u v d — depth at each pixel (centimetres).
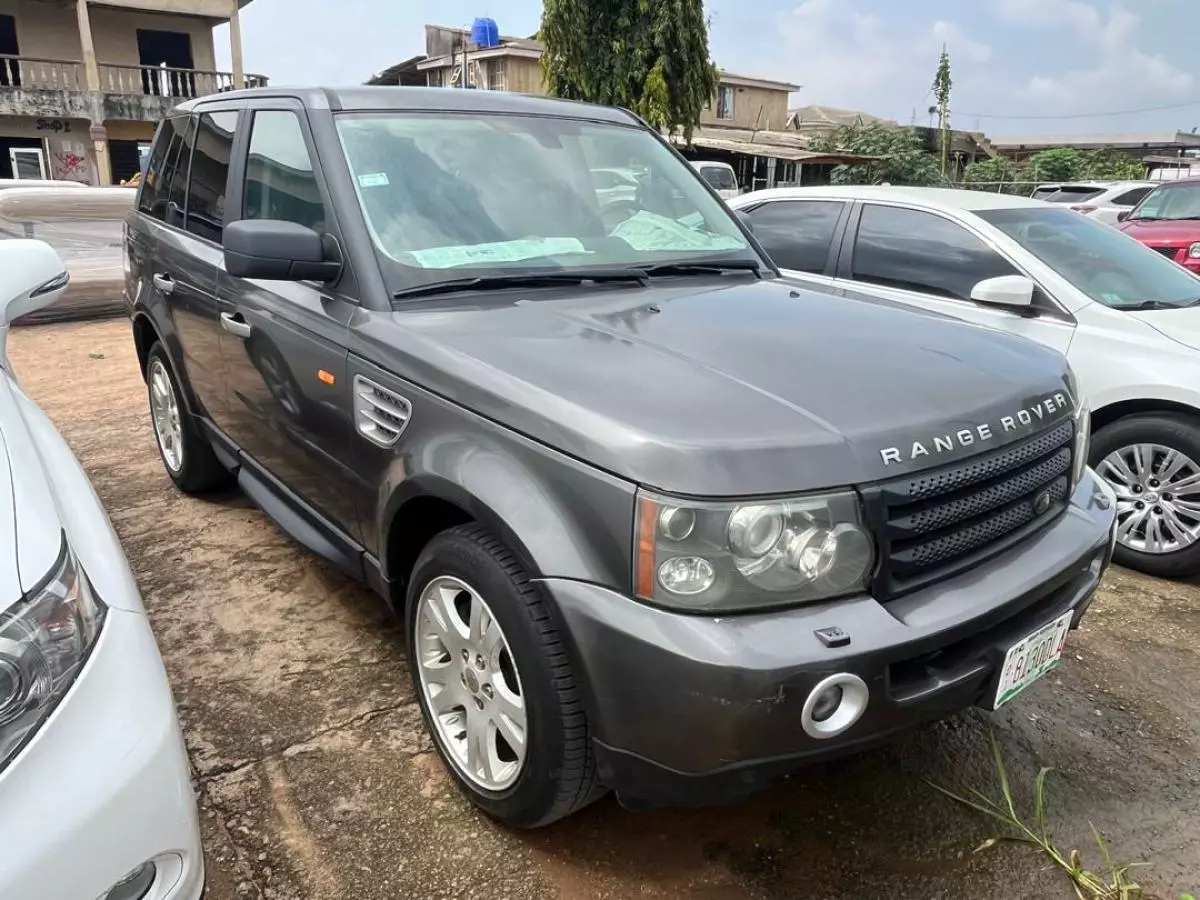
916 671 191
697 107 1656
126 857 142
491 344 227
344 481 270
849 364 220
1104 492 257
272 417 313
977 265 452
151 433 559
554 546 190
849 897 215
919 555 192
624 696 180
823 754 181
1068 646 334
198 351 373
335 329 263
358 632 325
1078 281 427
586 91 1606
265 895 210
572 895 213
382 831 231
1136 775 262
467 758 234
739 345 229
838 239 507
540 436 196
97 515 193
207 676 296
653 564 176
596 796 212
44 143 2348
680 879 218
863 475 182
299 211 290
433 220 277
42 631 144
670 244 318
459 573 217
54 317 935
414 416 230
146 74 2505
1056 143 4975
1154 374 382
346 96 299
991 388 218
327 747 262
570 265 286
